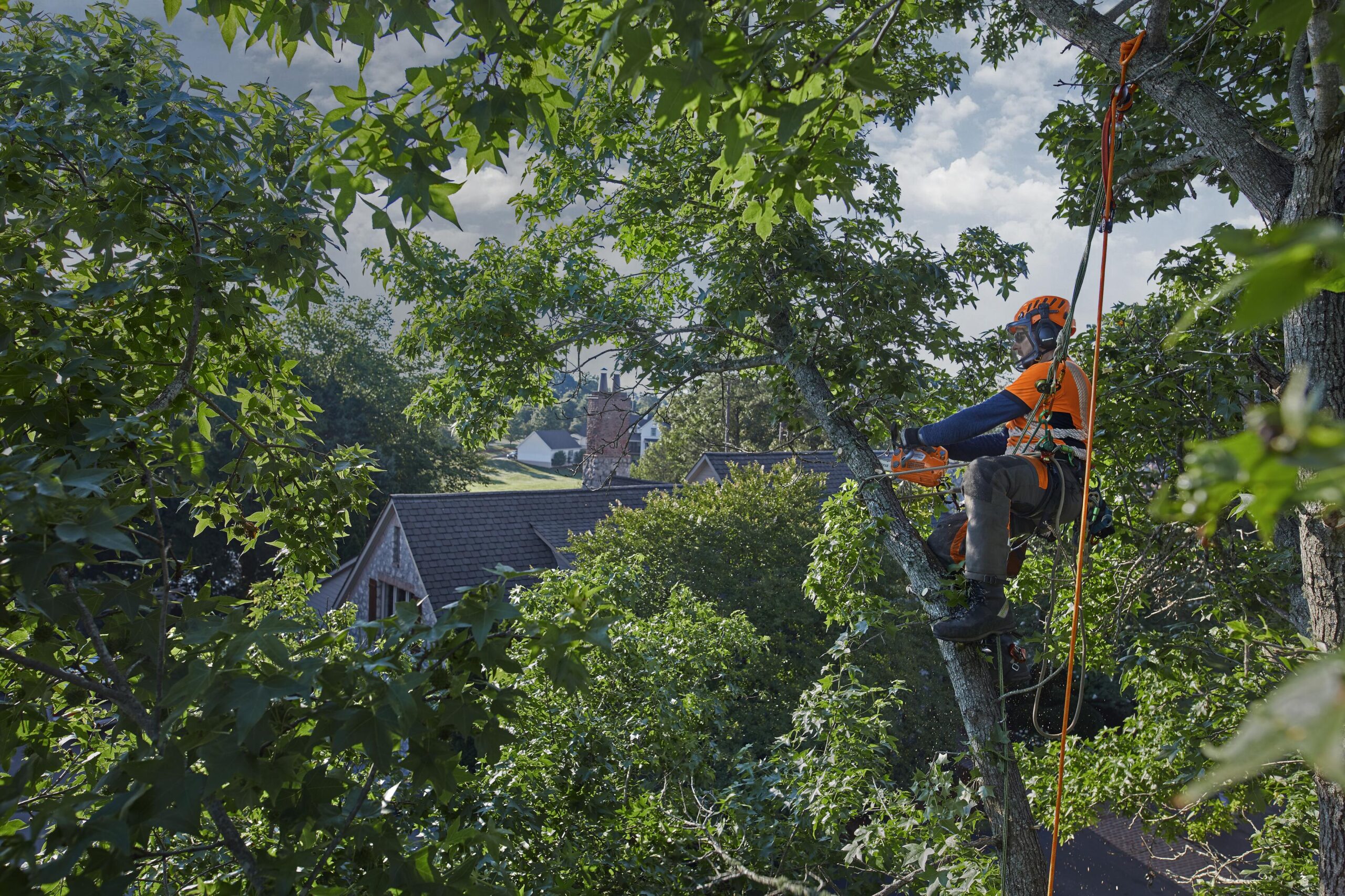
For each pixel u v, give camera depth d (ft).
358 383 140.67
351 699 7.78
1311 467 1.48
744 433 109.19
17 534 7.56
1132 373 19.75
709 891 19.86
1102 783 24.97
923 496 19.29
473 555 72.79
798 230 24.48
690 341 26.53
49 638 8.88
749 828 20.59
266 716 7.50
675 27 6.90
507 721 8.84
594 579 26.27
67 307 9.82
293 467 14.90
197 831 6.79
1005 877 16.94
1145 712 25.67
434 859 9.40
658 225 31.35
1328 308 11.36
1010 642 17.67
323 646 7.76
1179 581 21.31
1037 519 14.51
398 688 7.29
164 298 12.62
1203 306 1.38
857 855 18.61
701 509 55.01
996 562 14.02
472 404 30.63
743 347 27.68
